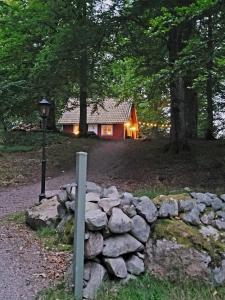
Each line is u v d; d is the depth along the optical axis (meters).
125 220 4.64
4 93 15.77
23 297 4.14
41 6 15.81
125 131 39.62
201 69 9.07
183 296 4.30
